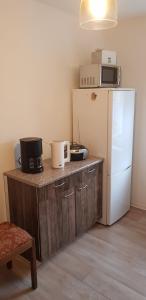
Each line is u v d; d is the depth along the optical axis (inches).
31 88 95.0
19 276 80.5
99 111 101.1
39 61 96.0
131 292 73.5
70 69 110.0
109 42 121.8
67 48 106.7
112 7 53.0
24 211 84.0
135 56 113.7
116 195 110.0
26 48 90.4
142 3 93.2
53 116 106.3
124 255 90.1
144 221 114.7
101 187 106.8
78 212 95.7
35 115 98.4
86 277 79.6
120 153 107.8
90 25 61.1
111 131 99.0
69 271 82.3
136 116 119.2
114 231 106.1
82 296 72.3
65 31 104.4
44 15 94.7
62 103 109.3
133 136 121.7
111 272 81.7
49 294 73.1
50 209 82.5
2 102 86.0
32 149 84.1
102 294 72.9
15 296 72.6
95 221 107.3
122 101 102.4
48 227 83.0
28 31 90.0
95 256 89.7
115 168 105.7
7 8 82.1
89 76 103.9
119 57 119.3
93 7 52.4
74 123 113.0
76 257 89.3
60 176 83.0
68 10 101.3
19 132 93.5
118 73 109.6
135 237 101.4
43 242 82.1
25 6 87.4
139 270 82.5
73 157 100.2
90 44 117.1
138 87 115.6
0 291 74.5
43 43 96.3
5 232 72.9
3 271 82.9
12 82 87.9
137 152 122.8
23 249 70.2
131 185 128.3
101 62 102.7
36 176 83.1
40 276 80.2
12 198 87.6
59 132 110.5
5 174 86.9
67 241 92.7
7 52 84.5
